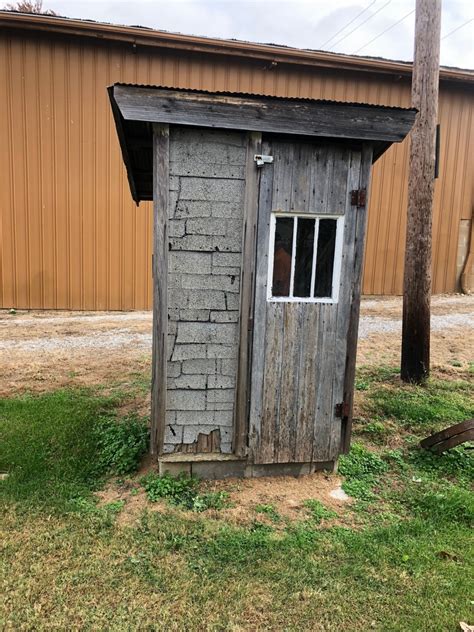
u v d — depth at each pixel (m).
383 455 3.85
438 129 5.30
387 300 10.38
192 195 2.98
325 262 3.18
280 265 3.13
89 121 8.92
